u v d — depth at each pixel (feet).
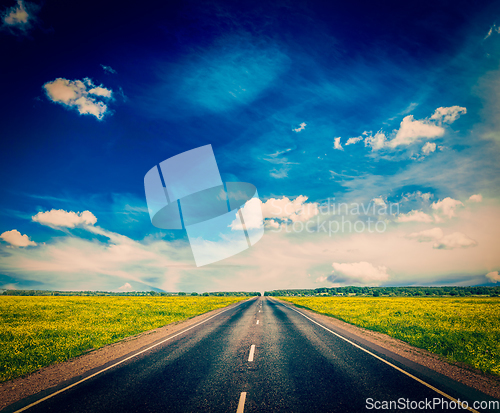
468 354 24.88
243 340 32.24
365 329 41.75
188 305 109.50
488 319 53.52
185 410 13.58
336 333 37.09
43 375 20.71
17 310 77.92
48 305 101.14
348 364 21.44
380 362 22.03
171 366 21.63
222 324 48.11
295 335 35.45
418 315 61.77
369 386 16.57
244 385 16.97
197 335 36.55
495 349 27.02
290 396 15.10
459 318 55.06
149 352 26.91
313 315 65.16
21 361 24.99
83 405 14.60
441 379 17.94
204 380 18.08
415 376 18.47
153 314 69.46
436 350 26.91
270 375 18.86
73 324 49.55
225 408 13.70
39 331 41.55
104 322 52.85
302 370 19.94
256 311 79.36
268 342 30.78
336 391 15.78
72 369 21.97
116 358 24.90
